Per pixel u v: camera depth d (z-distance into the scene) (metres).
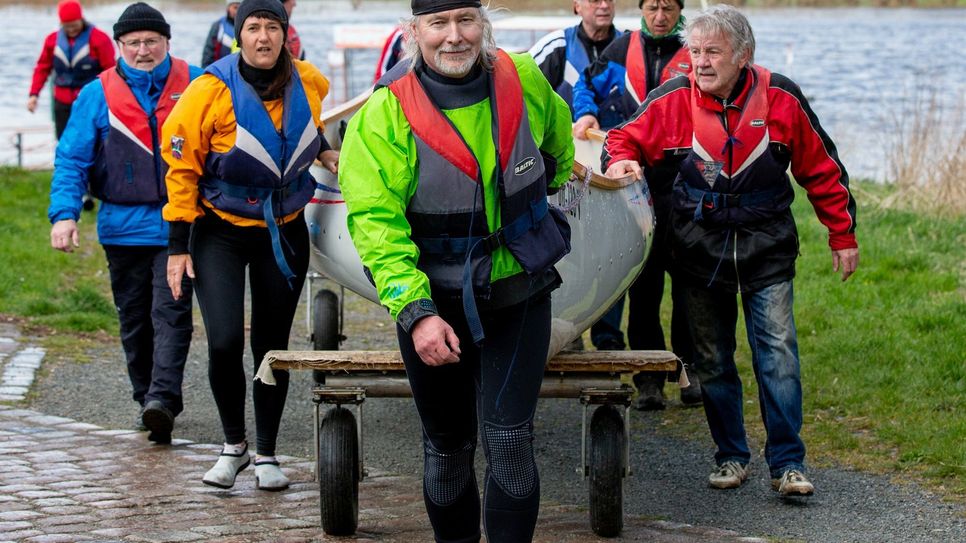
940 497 6.73
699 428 8.20
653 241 7.70
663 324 10.76
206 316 6.56
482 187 4.72
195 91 6.38
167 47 7.82
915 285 10.95
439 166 4.68
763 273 6.65
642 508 6.71
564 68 9.11
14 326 10.64
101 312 11.37
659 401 8.59
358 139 4.70
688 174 6.65
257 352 6.79
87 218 15.77
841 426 7.86
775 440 6.76
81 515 6.28
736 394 7.02
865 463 7.28
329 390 5.96
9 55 48.22
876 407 8.05
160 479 7.05
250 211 6.46
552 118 5.04
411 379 5.01
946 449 7.25
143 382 8.25
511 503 4.94
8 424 8.16
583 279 6.35
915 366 8.68
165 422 7.66
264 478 6.85
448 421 5.08
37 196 16.69
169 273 6.59
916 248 12.45
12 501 6.50
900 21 67.19
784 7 77.19
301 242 6.68
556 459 7.68
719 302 6.88
